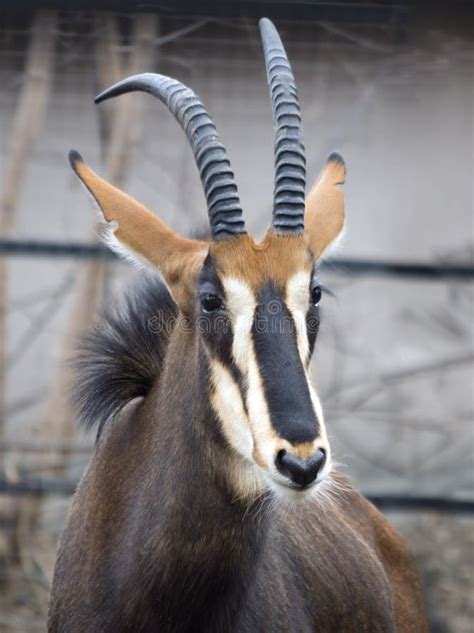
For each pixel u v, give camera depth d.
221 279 10.53
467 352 30.75
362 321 31.53
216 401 10.57
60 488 21.30
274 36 11.91
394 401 28.59
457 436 27.83
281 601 11.70
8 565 23.02
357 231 33.47
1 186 24.75
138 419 11.90
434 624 20.95
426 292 32.09
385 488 25.83
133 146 23.94
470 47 22.86
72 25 21.77
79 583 11.70
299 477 9.81
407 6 21.14
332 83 23.94
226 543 11.01
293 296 10.47
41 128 23.50
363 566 13.49
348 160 32.38
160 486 11.22
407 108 28.55
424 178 32.69
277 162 11.16
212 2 20.47
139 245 11.46
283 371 10.08
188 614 11.13
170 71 22.97
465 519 25.55
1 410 24.22
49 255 20.91
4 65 23.12
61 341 24.81
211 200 10.89
